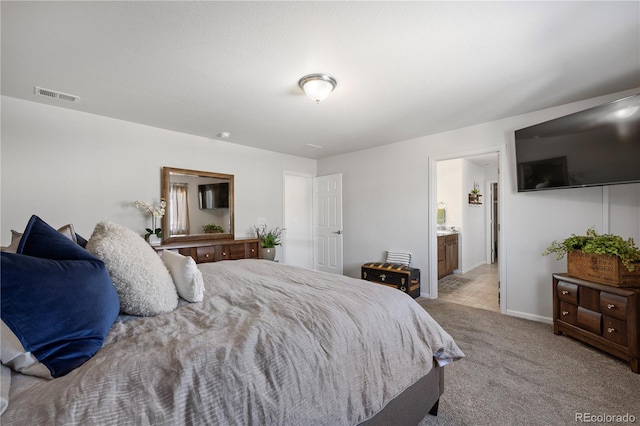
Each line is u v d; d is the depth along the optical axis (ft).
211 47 5.97
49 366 2.46
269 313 3.84
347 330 3.72
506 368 6.60
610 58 6.48
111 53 6.15
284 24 5.26
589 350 7.44
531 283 9.93
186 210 11.98
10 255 2.46
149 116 10.04
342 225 16.20
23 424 1.83
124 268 3.62
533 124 9.78
